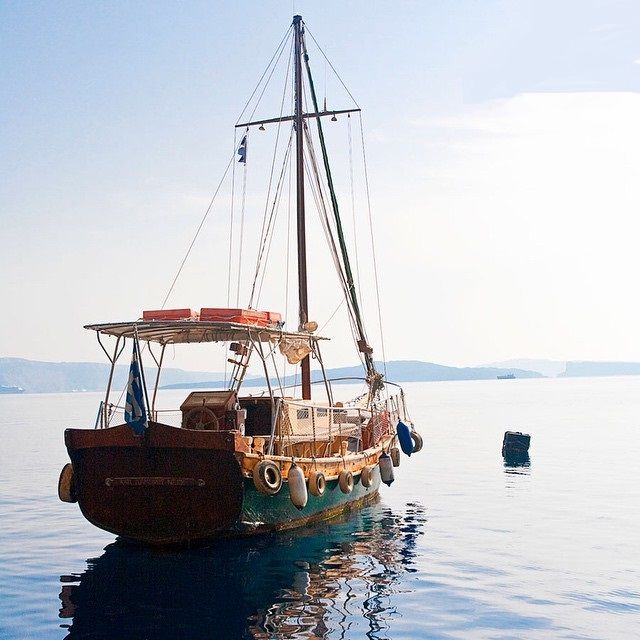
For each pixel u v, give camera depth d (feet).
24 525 77.41
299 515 67.46
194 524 59.47
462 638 40.75
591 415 293.64
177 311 63.36
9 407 628.28
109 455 59.88
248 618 44.29
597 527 70.85
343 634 41.45
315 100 107.34
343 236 106.11
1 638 42.11
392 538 65.82
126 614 45.75
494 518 76.02
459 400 521.65
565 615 44.47
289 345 74.23
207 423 65.05
